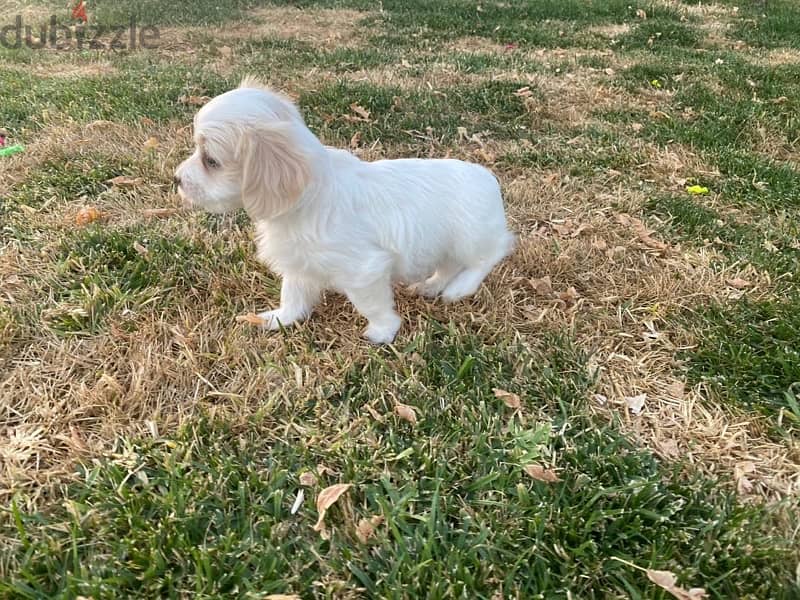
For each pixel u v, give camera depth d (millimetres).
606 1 2043
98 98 1086
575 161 959
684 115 1149
